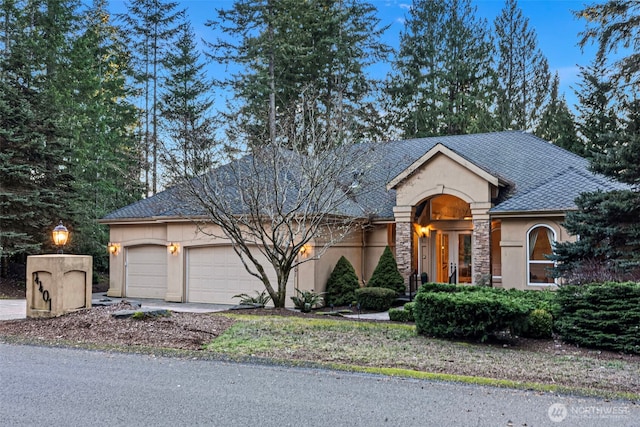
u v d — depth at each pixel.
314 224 14.12
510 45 37.12
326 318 12.66
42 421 5.02
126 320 10.46
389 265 18.39
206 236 18.80
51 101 22.58
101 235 25.55
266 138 15.97
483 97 35.72
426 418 5.16
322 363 7.44
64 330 10.02
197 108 31.17
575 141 29.67
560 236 15.62
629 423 5.09
